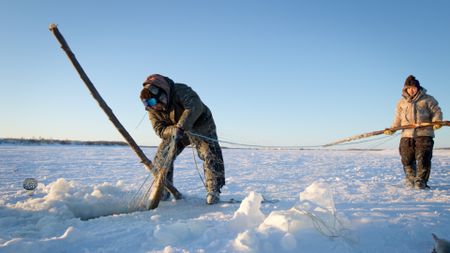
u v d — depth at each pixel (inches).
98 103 153.3
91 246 90.7
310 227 89.2
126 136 158.4
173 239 91.1
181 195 178.2
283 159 639.8
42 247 86.7
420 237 95.9
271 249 82.0
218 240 87.5
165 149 160.6
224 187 242.8
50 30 142.9
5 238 101.0
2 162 450.3
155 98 153.3
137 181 279.4
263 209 135.6
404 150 233.0
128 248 88.6
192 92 159.2
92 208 157.9
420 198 175.6
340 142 205.0
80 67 150.2
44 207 147.2
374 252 86.2
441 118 225.0
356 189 215.6
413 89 231.8
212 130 169.8
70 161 493.0
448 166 438.9
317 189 100.3
